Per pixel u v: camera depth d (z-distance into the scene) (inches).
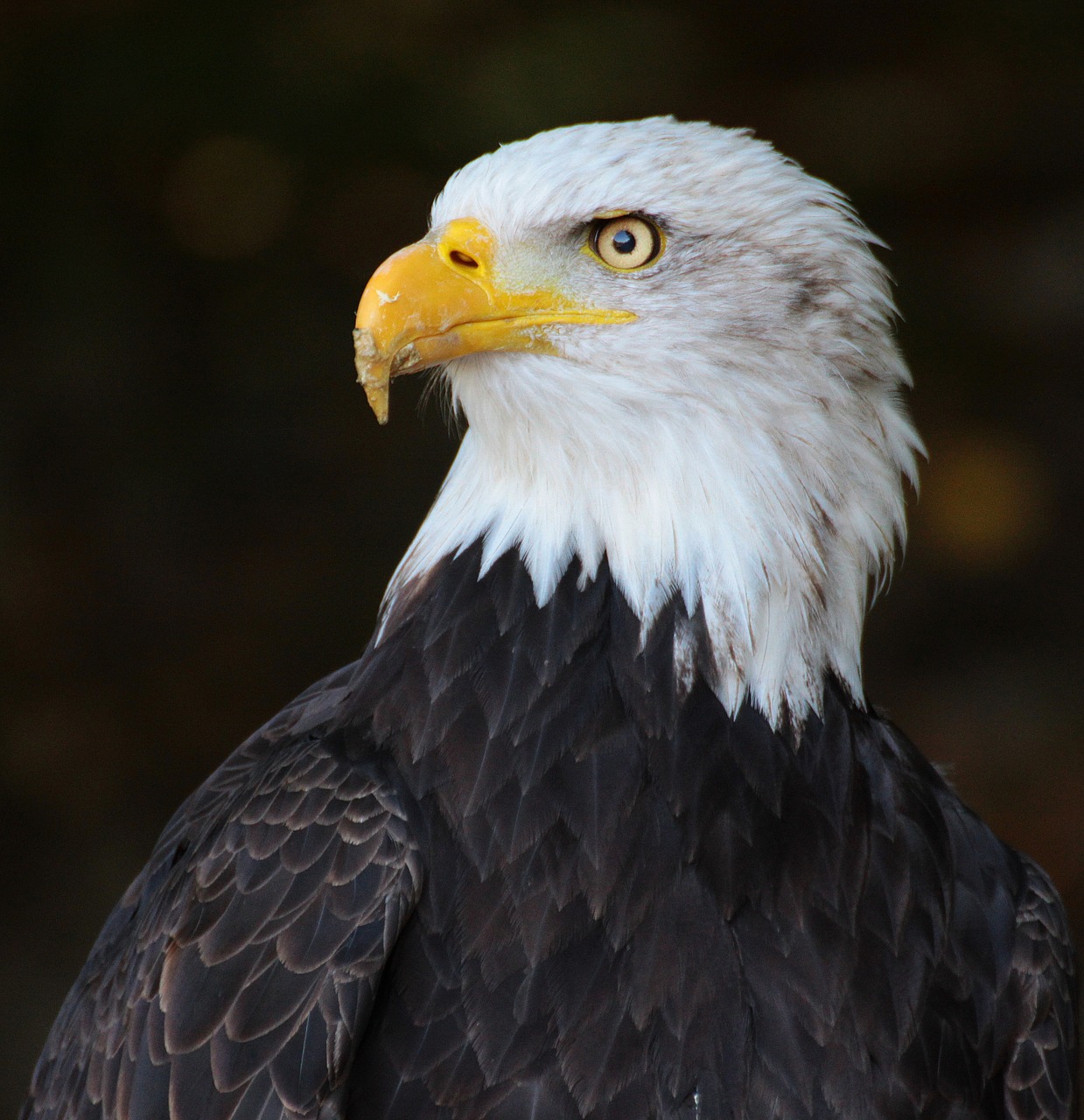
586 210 297.0
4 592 789.2
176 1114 262.5
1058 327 967.6
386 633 307.4
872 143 1042.1
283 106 939.3
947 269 1005.8
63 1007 343.9
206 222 928.3
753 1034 270.2
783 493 293.3
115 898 694.5
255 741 335.6
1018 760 765.9
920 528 885.2
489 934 270.7
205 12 940.0
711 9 1043.3
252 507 848.9
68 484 836.0
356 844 272.4
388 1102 266.1
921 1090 277.3
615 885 273.1
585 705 284.7
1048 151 1042.7
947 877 298.2
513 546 296.7
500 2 984.3
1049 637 829.8
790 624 293.6
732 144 306.0
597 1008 266.5
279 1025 262.5
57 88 917.2
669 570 291.3
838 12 1079.6
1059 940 308.8
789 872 280.4
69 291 884.6
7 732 746.2
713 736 286.0
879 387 307.4
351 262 928.9
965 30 1085.8
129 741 754.2
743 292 293.6
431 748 284.4
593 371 292.7
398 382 887.1
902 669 818.8
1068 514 884.0
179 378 885.8
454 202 310.5
